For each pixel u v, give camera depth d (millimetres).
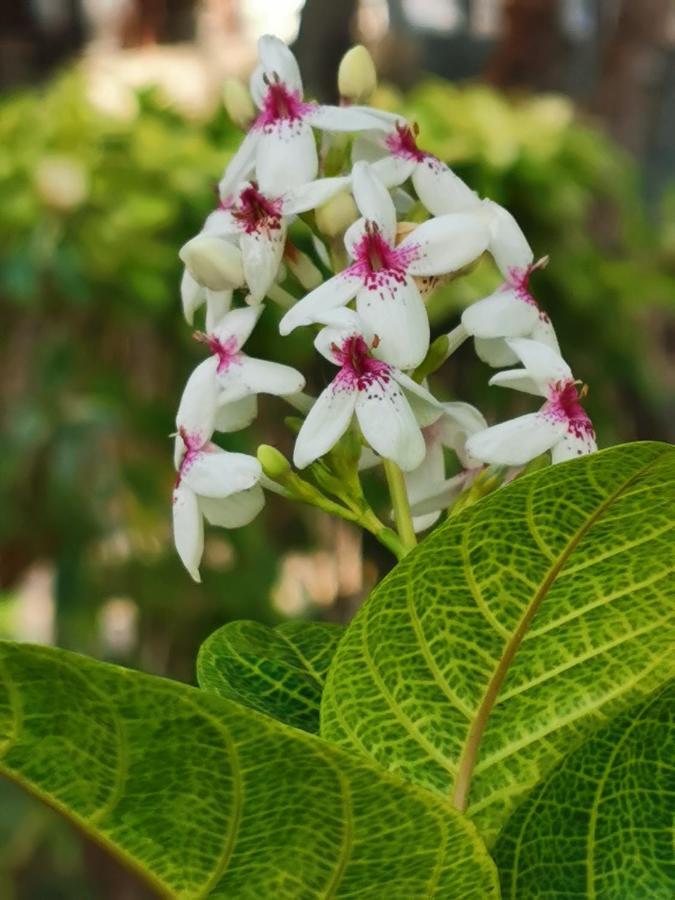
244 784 291
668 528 306
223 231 350
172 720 285
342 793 291
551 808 315
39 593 1116
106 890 964
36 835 929
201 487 349
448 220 345
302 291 386
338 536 884
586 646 320
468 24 1328
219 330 356
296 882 302
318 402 340
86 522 805
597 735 313
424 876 302
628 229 852
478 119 795
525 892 317
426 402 344
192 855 299
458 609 315
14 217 746
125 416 791
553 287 822
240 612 834
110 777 292
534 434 343
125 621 964
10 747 289
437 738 323
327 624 372
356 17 1053
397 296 340
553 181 801
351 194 346
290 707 353
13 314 803
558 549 308
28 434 788
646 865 313
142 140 771
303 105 353
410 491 361
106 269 757
